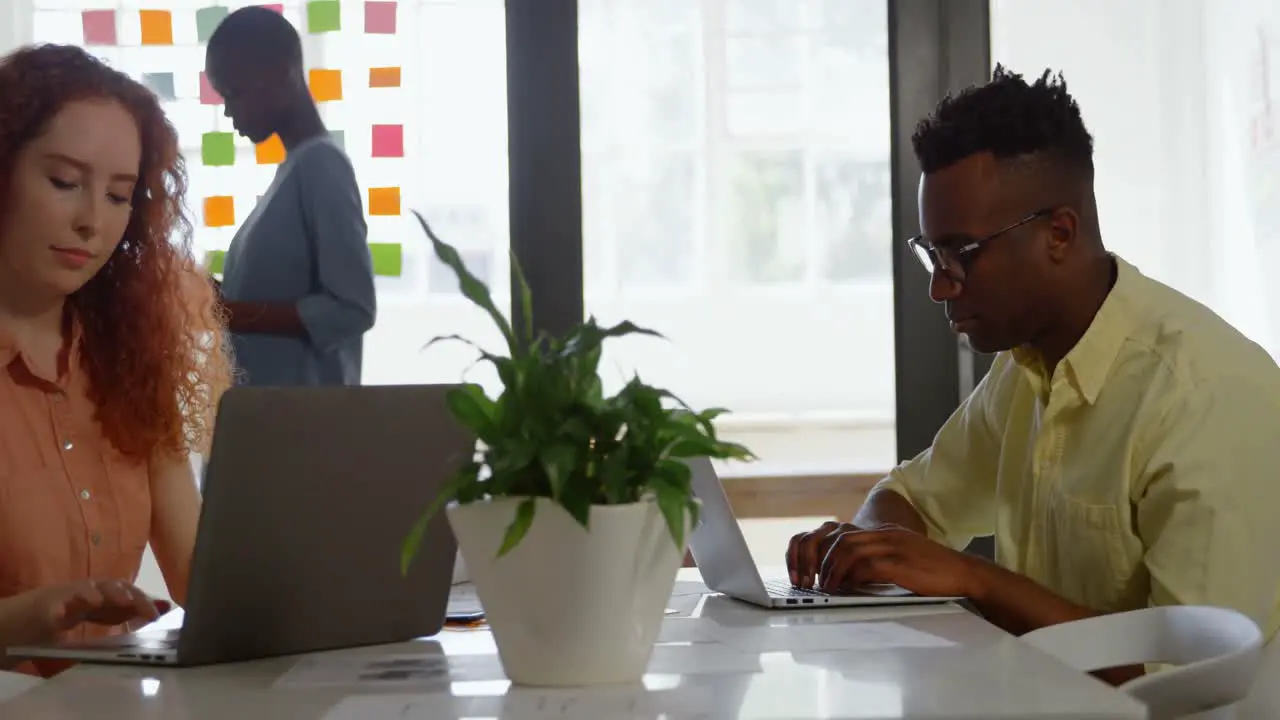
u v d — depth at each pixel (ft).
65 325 5.17
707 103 13.58
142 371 5.22
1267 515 4.42
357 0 9.45
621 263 13.97
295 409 3.48
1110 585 4.78
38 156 4.79
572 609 2.95
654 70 13.61
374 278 8.61
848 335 13.75
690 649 3.44
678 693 2.86
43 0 9.64
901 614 4.00
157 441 5.24
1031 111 4.93
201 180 9.21
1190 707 3.21
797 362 13.91
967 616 3.91
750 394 13.92
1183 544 4.41
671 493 2.90
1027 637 3.90
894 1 8.57
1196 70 9.69
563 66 8.66
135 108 5.20
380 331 12.62
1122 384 4.82
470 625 4.25
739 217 13.82
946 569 4.26
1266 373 4.69
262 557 3.48
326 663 3.48
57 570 4.84
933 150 5.06
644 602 3.01
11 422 4.86
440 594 3.96
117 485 5.11
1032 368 5.31
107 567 5.02
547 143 8.67
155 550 5.38
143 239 5.32
